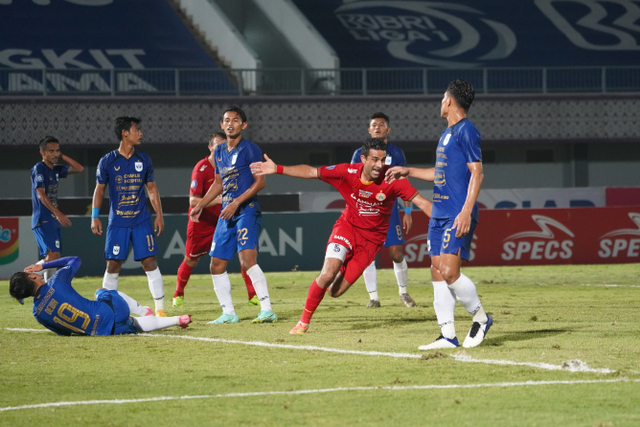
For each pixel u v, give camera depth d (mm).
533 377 9938
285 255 34844
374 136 18984
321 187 62031
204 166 19984
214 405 8703
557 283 26859
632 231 36656
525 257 36188
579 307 18531
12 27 62000
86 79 59219
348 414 8211
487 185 64125
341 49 66188
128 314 14508
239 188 16047
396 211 19344
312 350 12281
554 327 14688
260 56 66125
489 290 24203
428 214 13508
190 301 22078
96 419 8164
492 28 68938
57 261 14555
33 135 56031
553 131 61125
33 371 10898
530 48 66938
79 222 33438
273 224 34719
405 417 8055
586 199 43875
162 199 41469
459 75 64500
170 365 11227
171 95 59969
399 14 70375
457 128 11805
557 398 8781
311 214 35031
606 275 30125
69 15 63938
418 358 11383
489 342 12812
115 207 17078
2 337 14273
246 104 58594
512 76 64375
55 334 14648
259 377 10250
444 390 9258
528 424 7723
